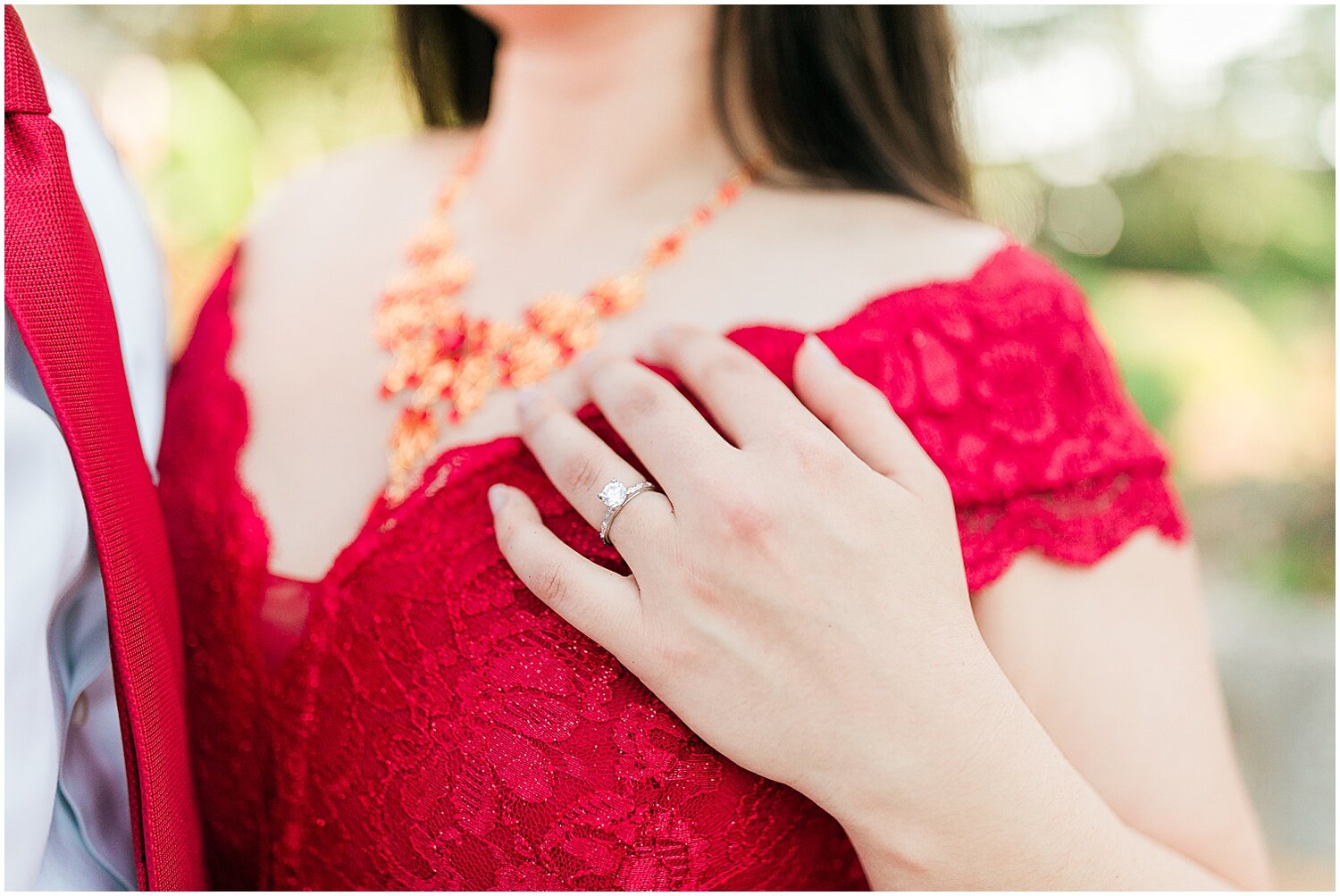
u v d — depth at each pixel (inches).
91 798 17.4
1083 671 17.8
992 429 18.0
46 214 16.1
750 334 18.4
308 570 18.8
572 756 17.3
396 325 20.1
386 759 17.7
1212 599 68.2
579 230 20.5
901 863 16.8
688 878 17.5
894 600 16.6
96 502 16.1
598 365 18.2
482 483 18.1
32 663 15.7
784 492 16.8
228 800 18.8
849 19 20.3
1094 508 18.1
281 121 53.1
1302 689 63.4
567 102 20.7
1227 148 68.4
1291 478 68.4
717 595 16.8
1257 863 18.7
